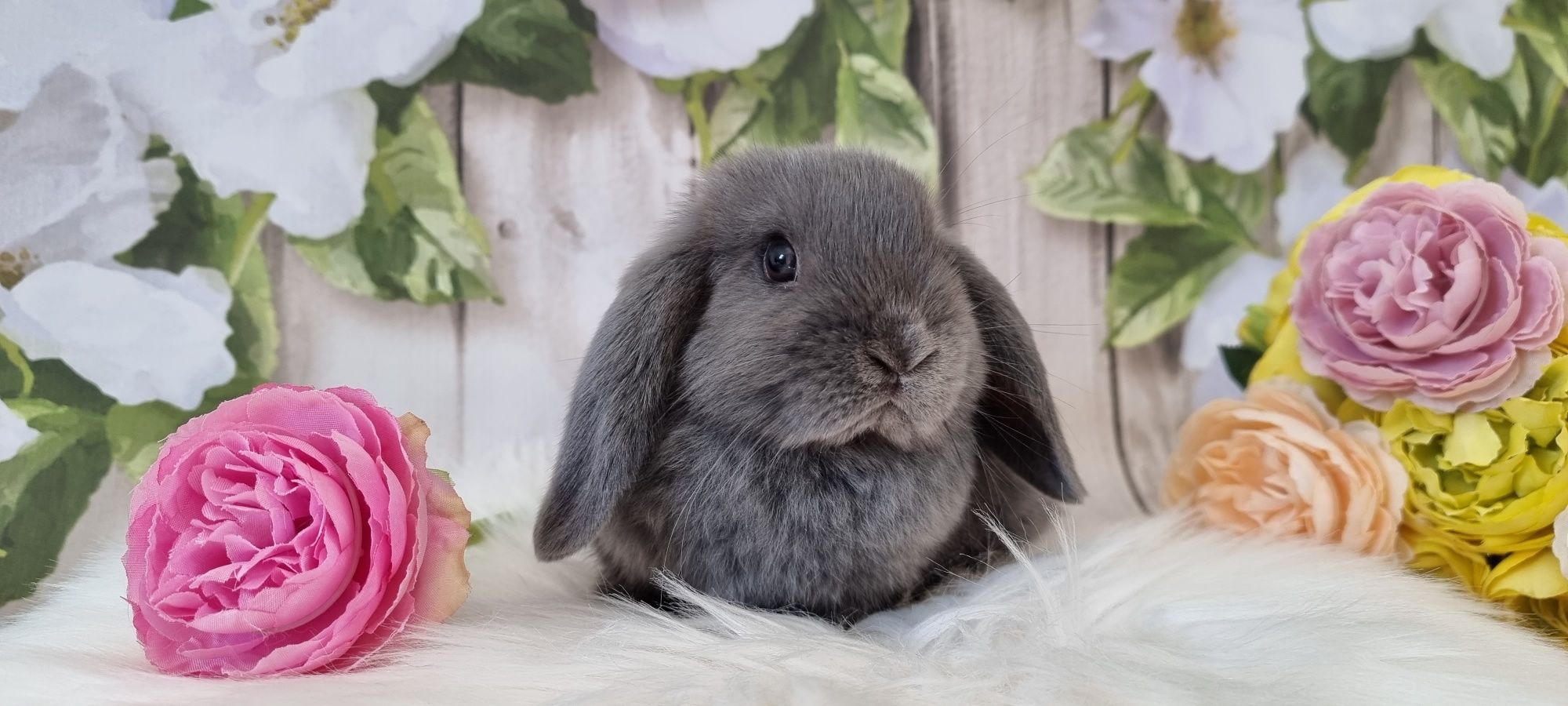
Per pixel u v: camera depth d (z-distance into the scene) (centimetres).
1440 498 33
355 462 26
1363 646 24
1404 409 34
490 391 43
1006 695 23
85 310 39
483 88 42
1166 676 23
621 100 43
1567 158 48
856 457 29
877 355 27
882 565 29
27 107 38
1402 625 26
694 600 27
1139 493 46
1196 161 47
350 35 41
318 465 27
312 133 41
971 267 33
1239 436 35
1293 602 27
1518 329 32
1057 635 26
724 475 29
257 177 41
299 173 41
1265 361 38
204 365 41
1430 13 47
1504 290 32
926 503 29
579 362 43
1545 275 31
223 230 41
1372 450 34
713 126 44
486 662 25
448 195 43
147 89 39
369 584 26
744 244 30
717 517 29
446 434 43
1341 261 34
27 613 33
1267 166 47
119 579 31
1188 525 35
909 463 29
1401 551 34
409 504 27
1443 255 33
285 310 42
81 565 34
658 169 44
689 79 44
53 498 39
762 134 44
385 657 26
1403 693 23
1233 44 46
